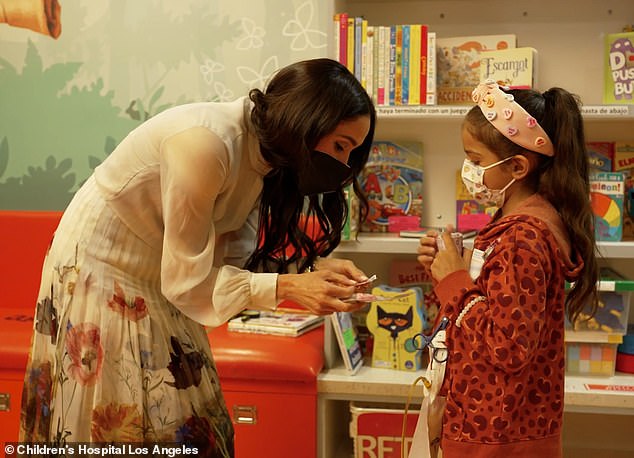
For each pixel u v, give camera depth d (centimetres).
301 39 263
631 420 254
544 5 246
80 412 145
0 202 288
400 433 217
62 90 279
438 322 159
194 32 269
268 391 213
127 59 274
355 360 224
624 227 239
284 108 133
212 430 156
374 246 222
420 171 251
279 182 156
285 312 253
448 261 158
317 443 216
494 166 158
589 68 245
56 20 276
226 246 168
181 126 137
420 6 252
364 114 139
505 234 150
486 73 230
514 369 142
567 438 259
